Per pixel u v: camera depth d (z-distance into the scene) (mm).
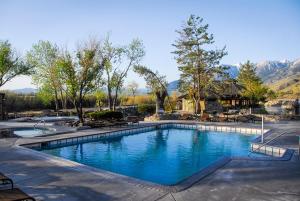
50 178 9820
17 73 43938
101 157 16766
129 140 22469
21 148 15453
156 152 18219
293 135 20312
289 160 12133
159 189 8609
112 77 39875
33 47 38656
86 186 8945
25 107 48719
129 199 7852
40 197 8000
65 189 8672
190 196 8031
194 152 18203
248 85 48812
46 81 38312
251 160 12062
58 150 18328
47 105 49625
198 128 28516
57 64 28625
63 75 27906
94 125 25703
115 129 24578
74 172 10570
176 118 34969
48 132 23516
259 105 49750
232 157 12523
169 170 14125
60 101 49750
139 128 26250
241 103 49312
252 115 33250
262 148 16516
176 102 50250
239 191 8383
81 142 20547
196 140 22453
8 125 27516
